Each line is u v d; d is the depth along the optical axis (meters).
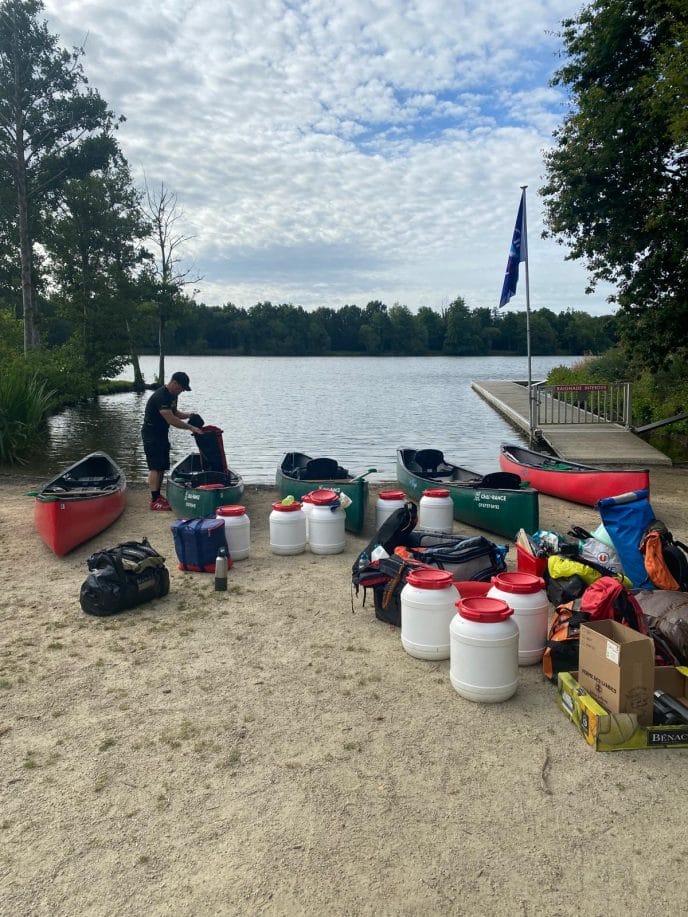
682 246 14.12
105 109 31.30
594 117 14.93
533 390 19.84
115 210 37.12
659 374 21.81
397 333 140.75
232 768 3.61
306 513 7.66
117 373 38.59
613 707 3.80
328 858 2.93
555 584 5.41
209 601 6.14
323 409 29.97
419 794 3.38
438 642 4.89
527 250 18.09
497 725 4.01
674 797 3.32
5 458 15.67
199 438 10.29
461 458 17.19
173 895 2.73
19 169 29.83
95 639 5.30
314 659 4.95
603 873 2.84
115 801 3.34
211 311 134.00
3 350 27.16
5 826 3.15
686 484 12.17
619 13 14.20
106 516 8.69
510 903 2.68
